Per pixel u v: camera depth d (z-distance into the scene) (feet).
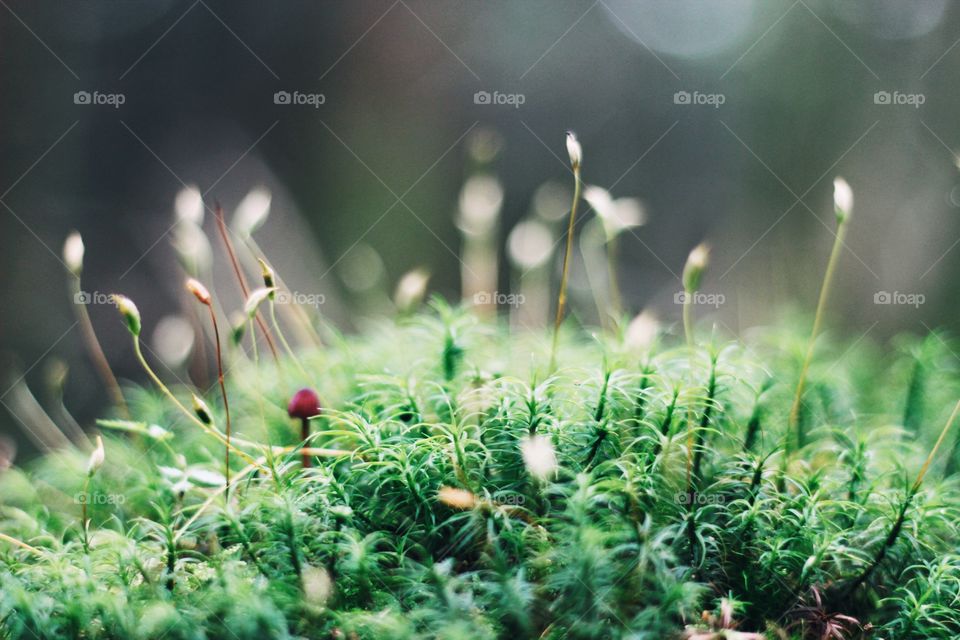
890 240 1.70
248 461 0.76
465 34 2.65
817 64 2.23
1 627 0.72
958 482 0.82
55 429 0.94
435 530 0.74
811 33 2.24
